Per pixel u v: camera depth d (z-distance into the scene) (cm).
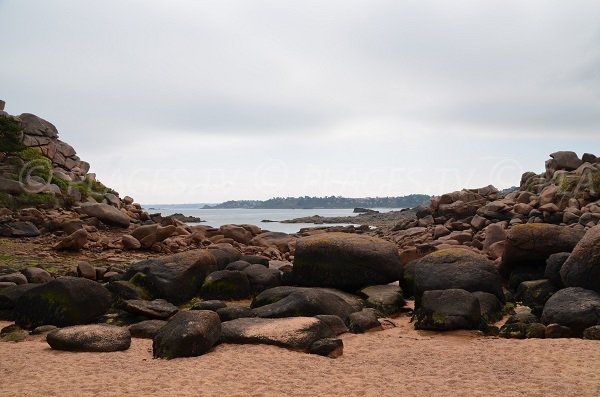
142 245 2698
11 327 1446
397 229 4381
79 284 1497
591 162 3922
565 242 1816
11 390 920
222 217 13488
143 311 1502
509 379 984
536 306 1555
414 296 1720
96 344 1219
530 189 3972
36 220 2983
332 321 1401
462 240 3200
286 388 938
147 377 1001
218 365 1084
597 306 1349
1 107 4131
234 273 1800
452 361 1126
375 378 1002
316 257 1828
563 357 1123
